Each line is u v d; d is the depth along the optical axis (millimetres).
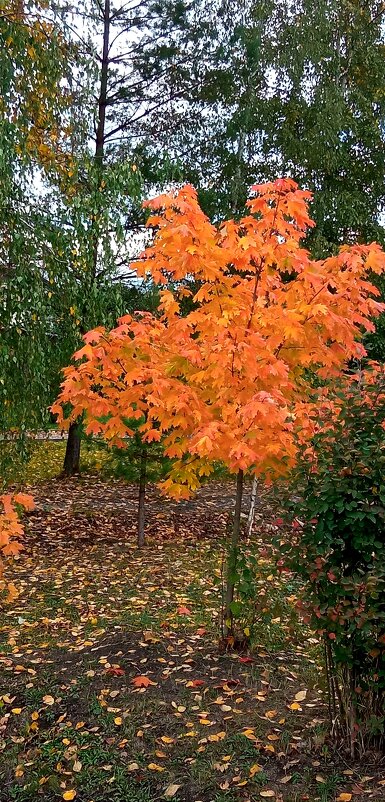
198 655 4137
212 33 9977
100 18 7797
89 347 3830
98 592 5855
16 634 4762
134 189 7180
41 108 6520
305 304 3607
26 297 6078
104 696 3574
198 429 3572
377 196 11109
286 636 4418
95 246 7008
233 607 3934
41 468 12672
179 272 3613
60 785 2820
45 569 6664
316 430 2979
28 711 3441
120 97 10117
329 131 10031
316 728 3133
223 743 3078
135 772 2889
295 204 3475
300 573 2861
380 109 11141
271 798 2646
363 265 3781
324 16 10547
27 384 6320
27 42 6273
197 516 9281
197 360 3549
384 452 2660
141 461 7320
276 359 3461
